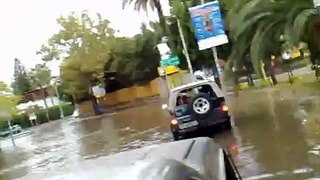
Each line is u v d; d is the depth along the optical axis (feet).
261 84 121.29
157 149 12.79
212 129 55.42
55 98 297.33
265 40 65.16
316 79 89.56
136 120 110.83
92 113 223.92
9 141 157.69
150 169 9.73
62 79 238.68
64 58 229.45
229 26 74.69
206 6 99.14
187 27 137.59
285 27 62.28
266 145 40.45
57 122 232.12
